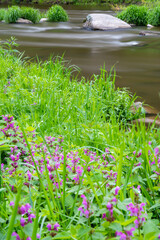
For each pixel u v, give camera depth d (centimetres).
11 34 1777
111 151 299
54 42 1559
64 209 227
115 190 180
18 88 551
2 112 482
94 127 389
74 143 387
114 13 3281
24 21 2306
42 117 463
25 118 433
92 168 269
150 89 802
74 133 431
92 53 1304
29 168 269
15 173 247
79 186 221
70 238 186
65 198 239
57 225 177
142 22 2295
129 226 168
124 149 328
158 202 230
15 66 759
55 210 229
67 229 204
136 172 271
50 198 244
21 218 160
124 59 1198
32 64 852
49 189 228
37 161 276
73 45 1491
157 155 287
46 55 1217
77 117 499
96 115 498
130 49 1416
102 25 2067
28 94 546
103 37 1770
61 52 1301
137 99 716
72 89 623
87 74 938
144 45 1527
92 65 1072
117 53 1319
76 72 954
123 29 2088
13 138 302
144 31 1967
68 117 490
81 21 2591
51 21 2509
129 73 973
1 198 236
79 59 1170
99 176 262
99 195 229
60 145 334
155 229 182
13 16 2283
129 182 262
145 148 303
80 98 584
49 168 250
